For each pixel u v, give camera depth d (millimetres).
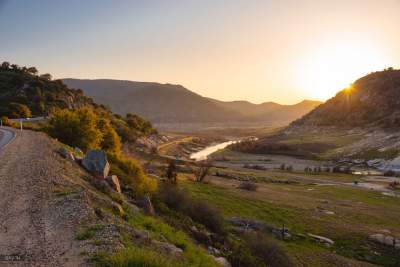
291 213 48344
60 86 149375
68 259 9508
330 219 46625
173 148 186125
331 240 38094
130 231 12828
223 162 141625
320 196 66562
